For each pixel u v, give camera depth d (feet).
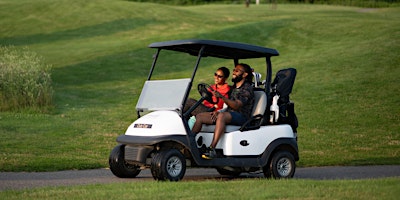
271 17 431.84
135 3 479.00
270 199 63.31
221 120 84.28
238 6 569.64
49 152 119.03
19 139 132.46
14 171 97.30
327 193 66.03
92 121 162.91
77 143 131.13
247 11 499.10
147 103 86.28
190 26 403.54
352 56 246.47
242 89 87.71
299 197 64.13
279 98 91.15
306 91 204.13
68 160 109.29
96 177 90.89
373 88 203.21
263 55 91.97
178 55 290.35
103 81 241.14
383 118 170.91
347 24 343.87
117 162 88.43
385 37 280.10
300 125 163.63
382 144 140.67
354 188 69.15
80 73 255.50
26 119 160.04
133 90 223.30
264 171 88.17
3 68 183.52
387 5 613.11
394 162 115.75
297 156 90.43
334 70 229.04
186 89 83.15
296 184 73.46
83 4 451.94
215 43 84.28
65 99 200.44
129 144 83.41
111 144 131.95
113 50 303.27
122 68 264.93
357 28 330.34
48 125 152.56
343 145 138.82
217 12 483.10
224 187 71.31
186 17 434.30
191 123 85.30
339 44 290.15
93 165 105.19
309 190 68.28
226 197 64.39
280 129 89.04
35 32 382.22
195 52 92.32
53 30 387.96
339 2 636.07
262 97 88.74
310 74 226.99
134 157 83.30
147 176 92.89
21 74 183.73
